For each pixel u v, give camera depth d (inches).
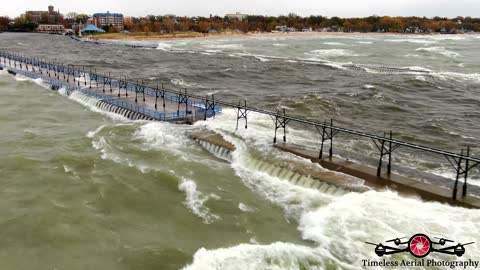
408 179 896.3
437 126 1568.7
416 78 2696.9
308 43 7485.2
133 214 842.8
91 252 715.4
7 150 1182.9
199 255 685.9
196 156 1154.7
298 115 1728.6
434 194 817.5
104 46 6378.0
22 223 798.5
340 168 974.4
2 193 920.3
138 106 1596.9
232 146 1166.3
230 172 1044.5
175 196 922.1
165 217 829.8
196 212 846.5
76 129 1427.2
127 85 2017.7
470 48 5940.0
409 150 1275.8
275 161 1040.2
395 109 1868.8
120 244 737.6
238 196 912.9
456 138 1438.2
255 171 1042.1
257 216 829.8
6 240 746.8
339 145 1283.2
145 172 1036.5
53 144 1246.3
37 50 5349.4
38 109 1745.8
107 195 917.2
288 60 4178.2
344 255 677.9
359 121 1658.5
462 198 802.2
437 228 719.1
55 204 872.9
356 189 866.8
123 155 1151.0
